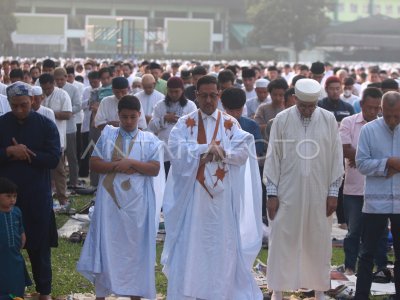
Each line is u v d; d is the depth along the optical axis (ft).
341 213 48.39
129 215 32.78
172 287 31.89
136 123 33.60
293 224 33.50
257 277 38.29
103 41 276.41
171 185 32.81
